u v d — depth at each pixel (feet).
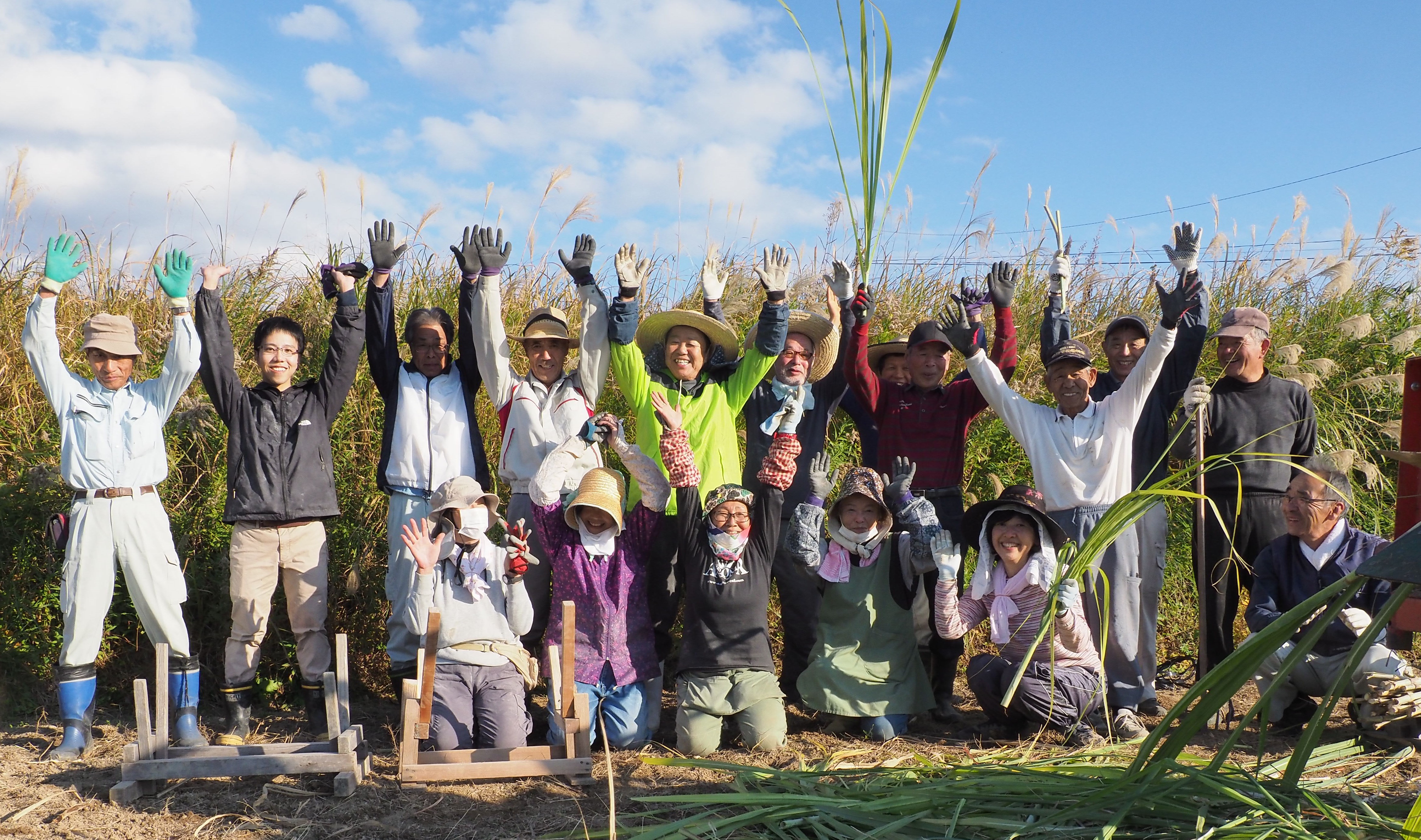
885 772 13.98
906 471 18.28
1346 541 17.12
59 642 19.77
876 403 19.86
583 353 18.61
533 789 14.76
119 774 15.57
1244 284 29.84
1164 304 17.21
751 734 16.66
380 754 16.83
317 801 14.28
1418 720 15.67
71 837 13.02
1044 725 16.92
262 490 17.38
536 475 17.43
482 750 15.21
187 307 17.01
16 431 22.13
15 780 15.30
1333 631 16.85
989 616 17.88
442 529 16.58
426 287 25.50
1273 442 18.95
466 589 16.52
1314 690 17.26
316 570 17.88
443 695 15.96
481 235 18.19
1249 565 18.97
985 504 17.93
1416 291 29.14
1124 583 17.61
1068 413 18.30
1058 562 14.25
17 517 20.10
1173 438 17.26
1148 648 18.24
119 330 16.75
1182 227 17.83
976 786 12.75
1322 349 27.17
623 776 15.31
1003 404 18.38
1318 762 14.88
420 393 18.66
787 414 17.20
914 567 17.97
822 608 18.47
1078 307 29.37
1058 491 17.87
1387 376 24.67
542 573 18.52
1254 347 19.06
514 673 16.51
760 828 12.64
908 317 26.66
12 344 23.03
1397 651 17.19
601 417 17.06
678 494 16.79
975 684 17.52
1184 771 11.70
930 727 18.51
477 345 18.24
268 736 17.98
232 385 17.53
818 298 27.02
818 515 17.85
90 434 16.60
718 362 19.80
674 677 21.58
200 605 20.42
